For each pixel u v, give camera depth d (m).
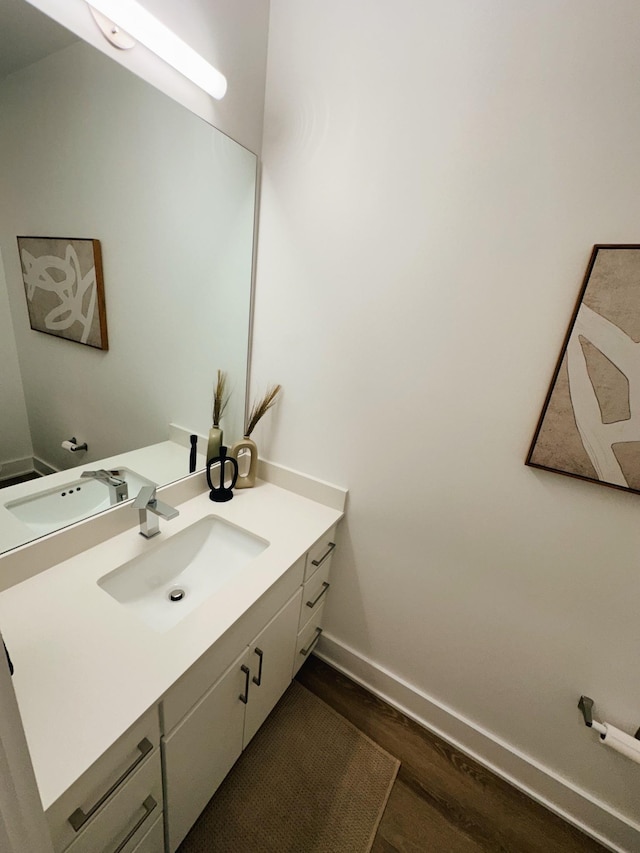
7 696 0.35
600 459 0.92
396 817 1.17
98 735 0.62
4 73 0.72
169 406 1.29
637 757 0.99
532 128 0.86
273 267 1.33
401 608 1.40
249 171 1.24
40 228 0.86
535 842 1.15
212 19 0.98
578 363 0.90
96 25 0.80
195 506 1.36
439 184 0.99
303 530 1.27
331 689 1.56
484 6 0.85
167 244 1.14
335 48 1.05
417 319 1.11
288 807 1.16
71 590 0.91
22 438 0.94
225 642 0.89
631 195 0.80
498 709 1.29
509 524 1.11
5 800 0.37
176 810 0.90
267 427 1.53
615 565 0.98
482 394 1.06
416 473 1.23
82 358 1.02
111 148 0.94
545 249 0.90
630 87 0.75
